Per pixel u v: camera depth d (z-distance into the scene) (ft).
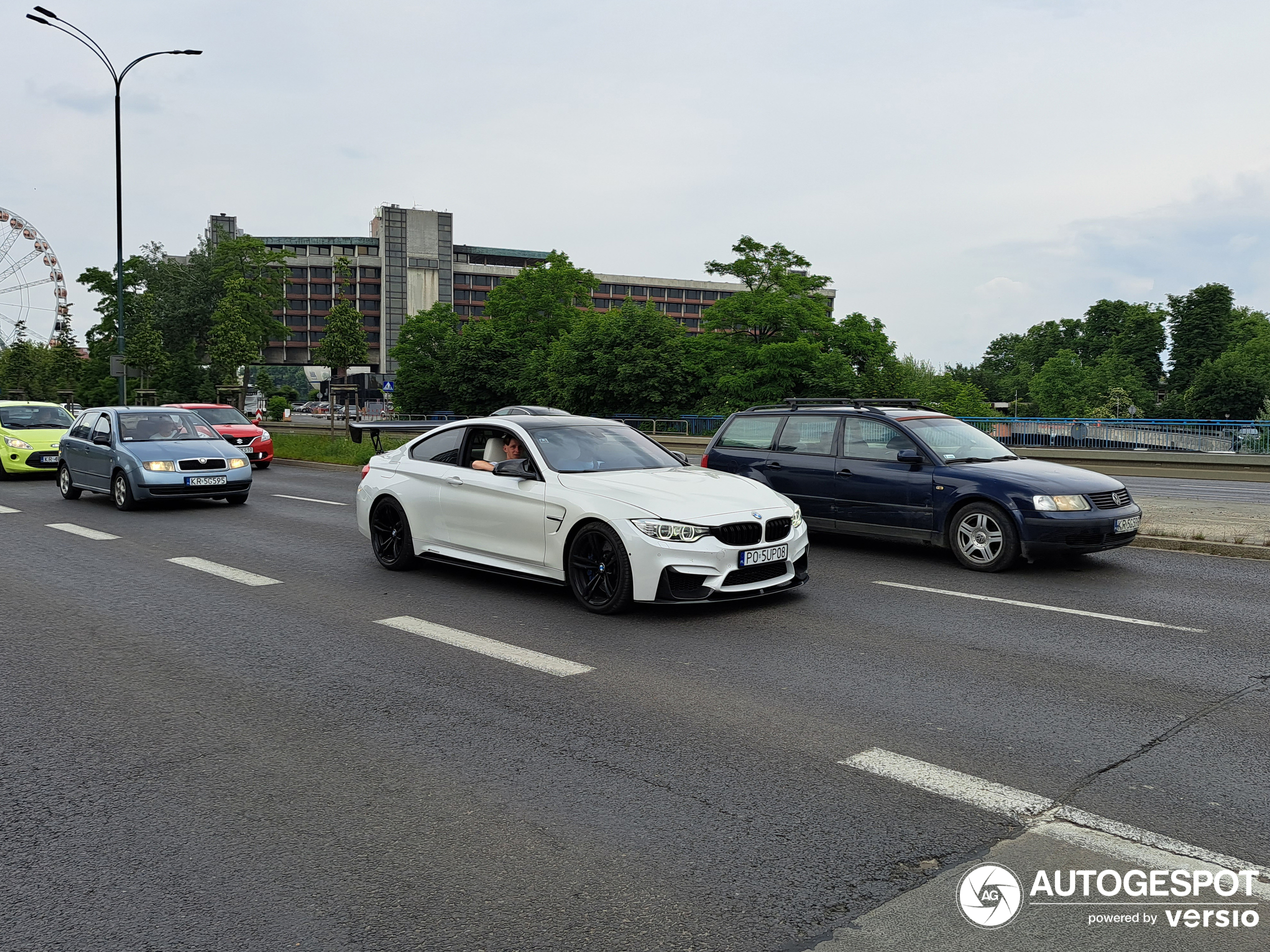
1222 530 33.14
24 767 12.85
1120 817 11.12
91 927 8.86
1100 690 16.08
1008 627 20.79
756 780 12.21
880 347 161.07
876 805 11.43
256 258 249.75
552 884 9.59
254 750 13.39
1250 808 11.35
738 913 9.02
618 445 25.73
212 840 10.61
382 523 28.25
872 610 22.52
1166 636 20.01
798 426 33.81
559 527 22.75
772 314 151.64
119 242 96.99
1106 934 8.66
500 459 25.38
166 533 36.11
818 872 9.80
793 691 16.02
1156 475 73.41
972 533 28.19
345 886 9.57
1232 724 14.34
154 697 15.90
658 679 16.74
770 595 24.40
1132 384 326.03
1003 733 13.96
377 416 232.32
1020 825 10.91
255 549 32.12
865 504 30.81
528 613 22.22
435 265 400.06
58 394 210.18
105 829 10.93
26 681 16.83
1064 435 79.82
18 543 33.55
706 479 23.72
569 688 16.24
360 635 20.11
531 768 12.67
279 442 90.58
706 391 162.40
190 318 243.60
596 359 168.66
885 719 14.57
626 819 11.07
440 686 16.40
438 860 10.11
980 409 237.45
